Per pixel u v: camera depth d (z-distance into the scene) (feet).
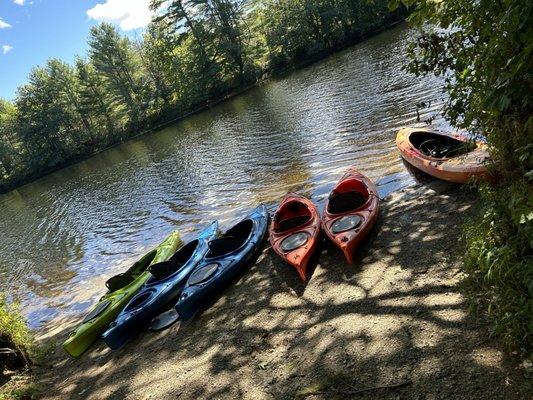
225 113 123.95
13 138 217.36
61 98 209.26
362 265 22.04
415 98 53.78
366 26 150.20
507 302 12.88
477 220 16.61
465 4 12.98
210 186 55.67
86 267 47.19
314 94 86.28
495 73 11.77
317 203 35.55
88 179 115.14
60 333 32.04
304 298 21.42
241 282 26.20
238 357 19.02
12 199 153.99
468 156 26.96
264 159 56.24
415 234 22.70
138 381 20.59
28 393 22.90
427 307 16.55
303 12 156.66
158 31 187.73
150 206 59.21
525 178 12.96
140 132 189.37
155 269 29.14
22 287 49.39
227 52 165.48
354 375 15.06
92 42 192.34
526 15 9.37
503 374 12.34
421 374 13.80
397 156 37.73
